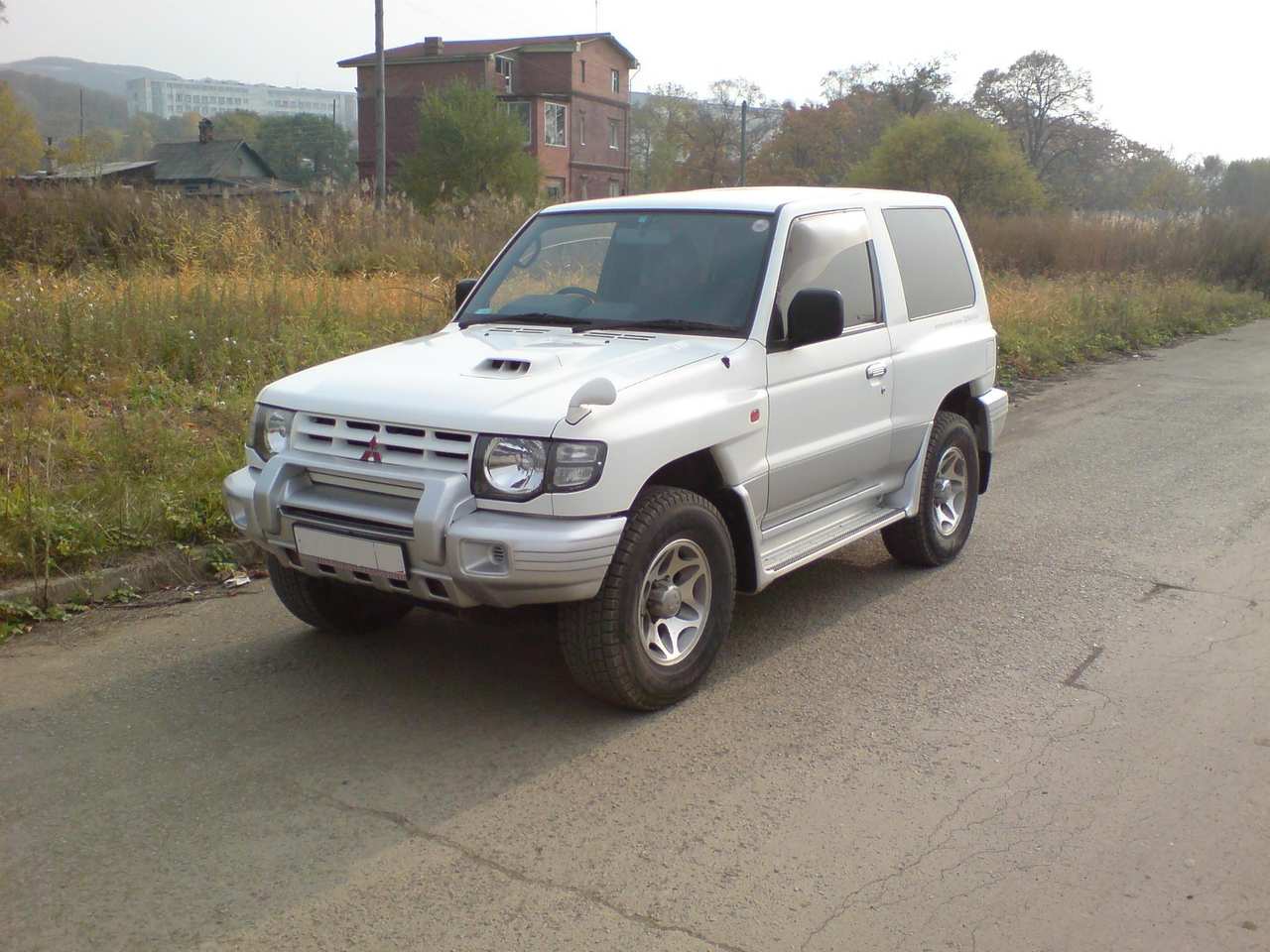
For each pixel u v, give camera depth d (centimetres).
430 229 2030
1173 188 7906
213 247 1678
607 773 419
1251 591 624
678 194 585
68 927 325
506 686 496
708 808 394
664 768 423
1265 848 368
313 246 1764
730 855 365
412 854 364
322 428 453
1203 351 1797
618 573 436
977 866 358
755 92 9044
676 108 9106
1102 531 748
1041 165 8225
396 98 6475
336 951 315
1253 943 320
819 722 462
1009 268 2706
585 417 417
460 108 5466
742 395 486
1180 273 2739
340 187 2177
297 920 329
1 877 348
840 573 659
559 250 572
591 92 6762
